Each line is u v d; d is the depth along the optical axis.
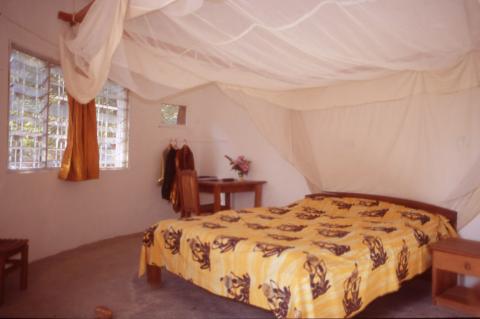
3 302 2.62
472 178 3.26
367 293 2.40
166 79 3.44
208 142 5.86
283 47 2.78
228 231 2.90
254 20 2.34
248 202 5.47
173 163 5.15
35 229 3.56
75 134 3.81
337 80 3.68
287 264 2.22
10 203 3.23
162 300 2.83
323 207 3.95
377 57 2.80
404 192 3.76
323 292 2.14
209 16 2.46
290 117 4.57
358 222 3.32
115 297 2.85
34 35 3.44
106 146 4.67
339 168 4.26
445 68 3.09
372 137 3.96
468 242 3.00
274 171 5.11
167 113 5.53
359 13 2.15
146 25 2.83
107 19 2.45
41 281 3.09
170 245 3.00
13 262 2.88
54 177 3.79
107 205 4.58
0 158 3.10
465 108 3.32
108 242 4.43
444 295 2.93
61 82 3.94
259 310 2.69
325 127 4.31
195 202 4.66
